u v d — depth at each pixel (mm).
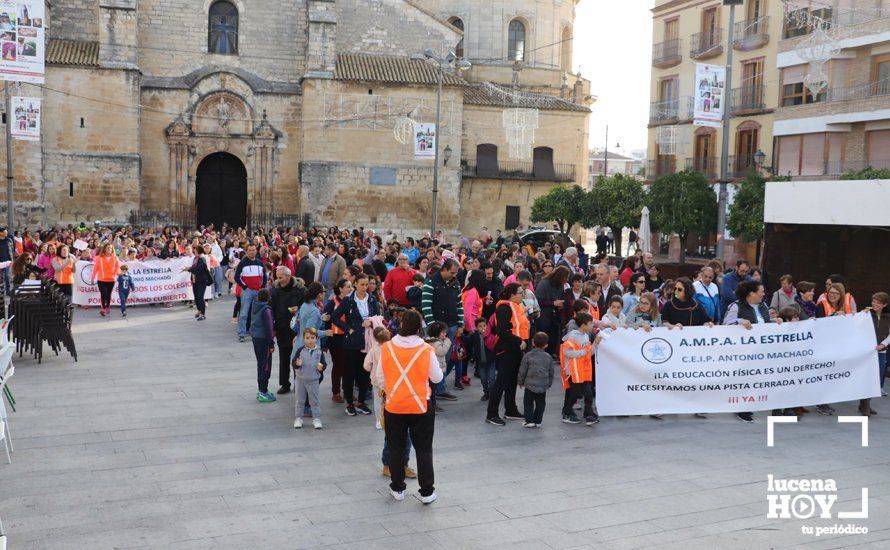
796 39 42438
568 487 10484
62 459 11156
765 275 20125
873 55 39969
